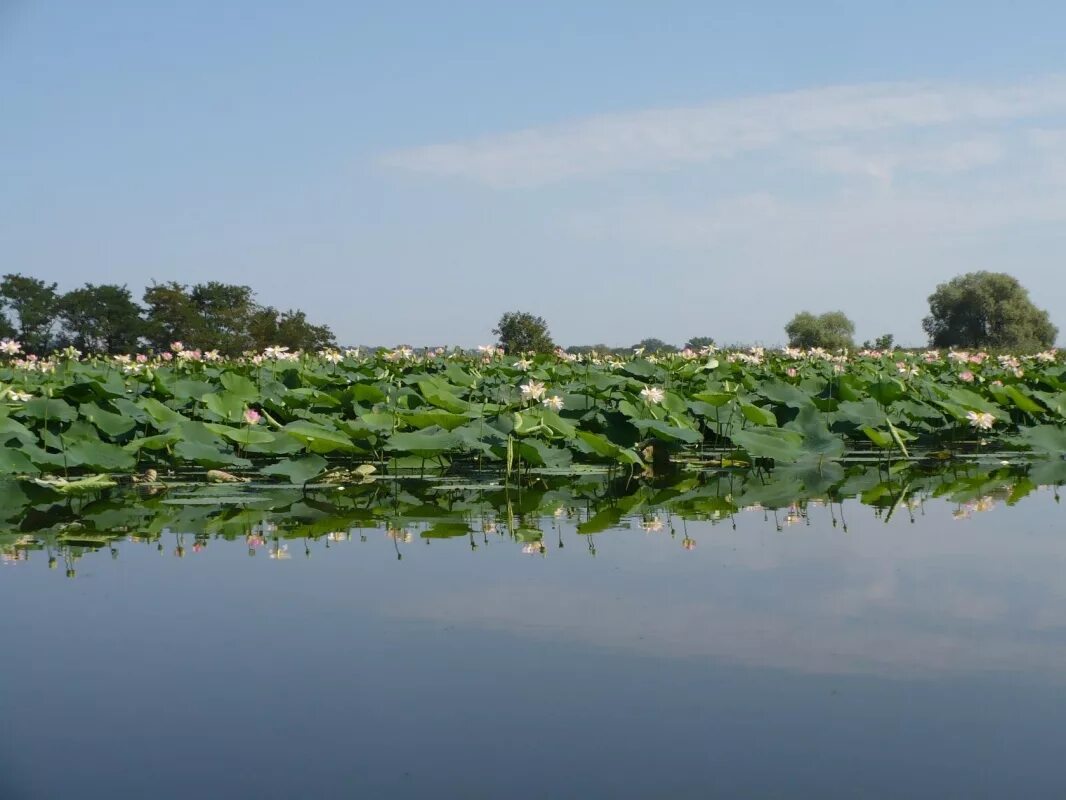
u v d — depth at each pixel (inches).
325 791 103.4
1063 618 160.4
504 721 122.0
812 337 2556.6
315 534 234.5
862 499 282.0
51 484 314.7
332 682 135.0
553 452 358.6
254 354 645.3
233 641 152.9
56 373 569.3
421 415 341.4
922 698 127.6
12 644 151.9
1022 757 111.0
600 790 103.4
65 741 116.8
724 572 192.2
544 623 160.1
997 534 226.2
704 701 127.3
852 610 165.5
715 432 433.1
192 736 118.0
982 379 589.6
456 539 226.4
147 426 386.9
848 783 104.3
